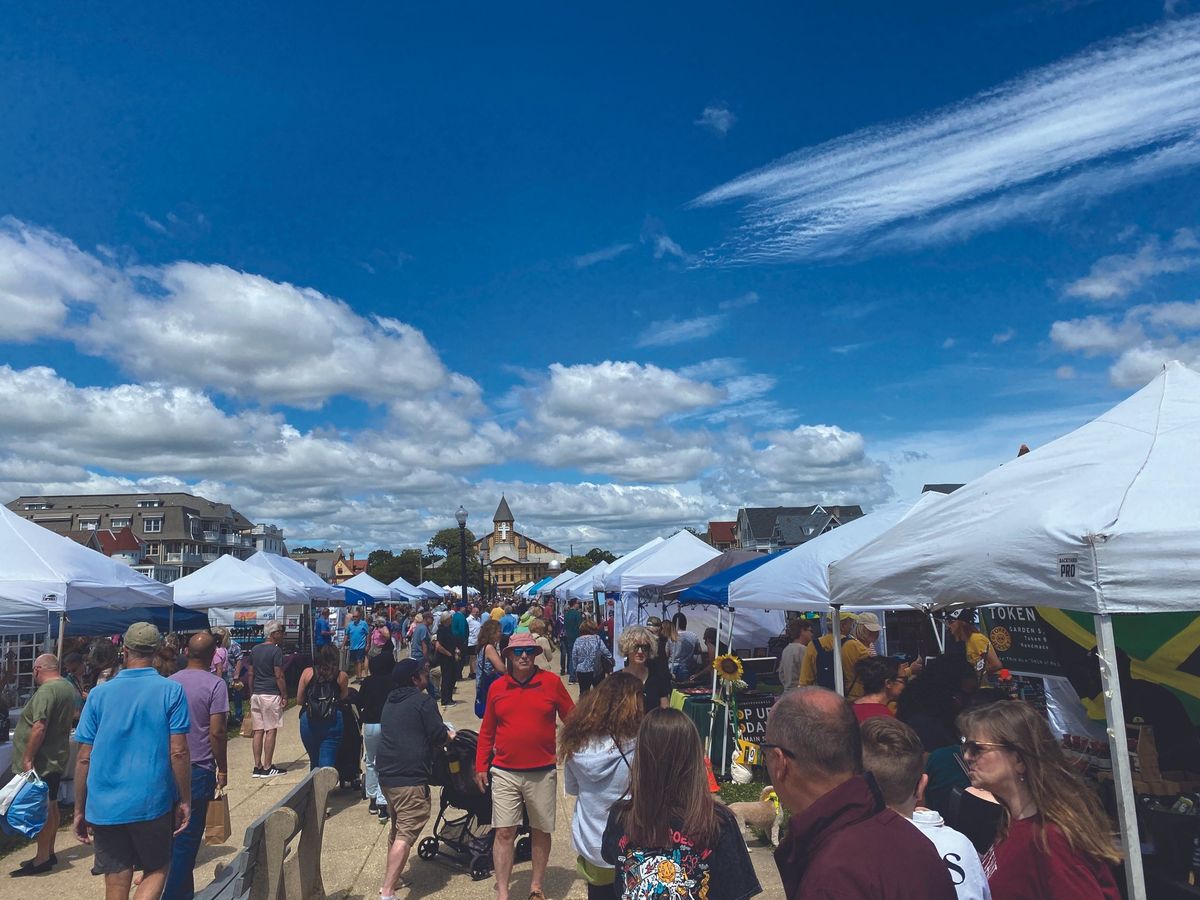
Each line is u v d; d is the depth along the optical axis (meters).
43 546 10.29
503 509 166.00
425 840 6.69
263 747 10.32
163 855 4.54
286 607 21.19
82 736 4.55
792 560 8.87
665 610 16.17
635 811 2.74
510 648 5.35
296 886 4.80
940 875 1.87
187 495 98.00
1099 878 2.47
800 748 2.04
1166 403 4.55
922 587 4.82
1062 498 4.07
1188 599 3.46
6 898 6.24
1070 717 6.20
